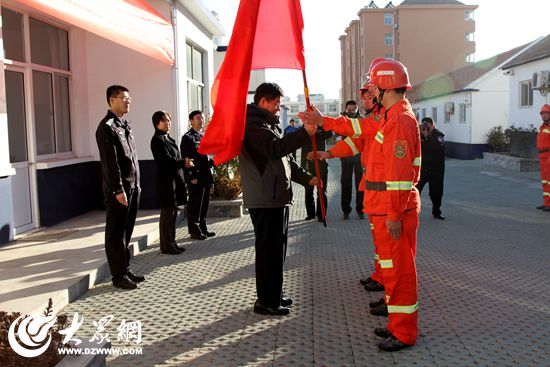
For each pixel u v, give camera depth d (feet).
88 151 33.94
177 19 34.37
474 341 14.43
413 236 14.24
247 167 16.22
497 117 84.79
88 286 19.17
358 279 20.18
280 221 16.40
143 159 34.45
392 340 13.91
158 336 14.99
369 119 16.05
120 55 33.91
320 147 32.19
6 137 23.71
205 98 45.47
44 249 23.24
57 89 30.94
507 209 36.45
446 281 19.83
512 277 20.31
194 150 26.91
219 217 34.35
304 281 19.99
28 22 27.48
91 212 33.58
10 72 26.27
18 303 16.15
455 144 91.76
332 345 14.28
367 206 14.29
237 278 20.43
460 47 177.47
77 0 19.89
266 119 16.25
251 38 14.69
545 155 35.45
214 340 14.69
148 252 24.77
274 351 13.94
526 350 13.84
